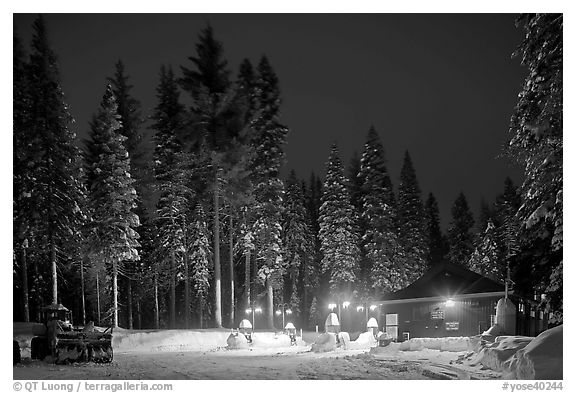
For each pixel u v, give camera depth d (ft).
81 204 110.32
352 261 155.84
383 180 160.66
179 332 100.99
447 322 91.25
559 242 47.16
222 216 154.61
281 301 177.99
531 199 52.90
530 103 52.34
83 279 140.15
